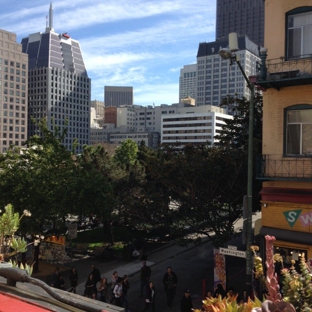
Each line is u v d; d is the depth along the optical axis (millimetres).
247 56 188250
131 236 27359
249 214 11555
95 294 14430
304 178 12234
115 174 29531
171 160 17109
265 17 13758
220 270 13430
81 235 29125
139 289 17422
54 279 15539
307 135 12883
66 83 169000
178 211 16688
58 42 169375
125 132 190250
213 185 16484
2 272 3564
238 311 4152
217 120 163125
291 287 4254
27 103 153500
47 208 18266
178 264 21531
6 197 18125
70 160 20875
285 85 13016
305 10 12906
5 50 141875
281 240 12727
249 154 11602
